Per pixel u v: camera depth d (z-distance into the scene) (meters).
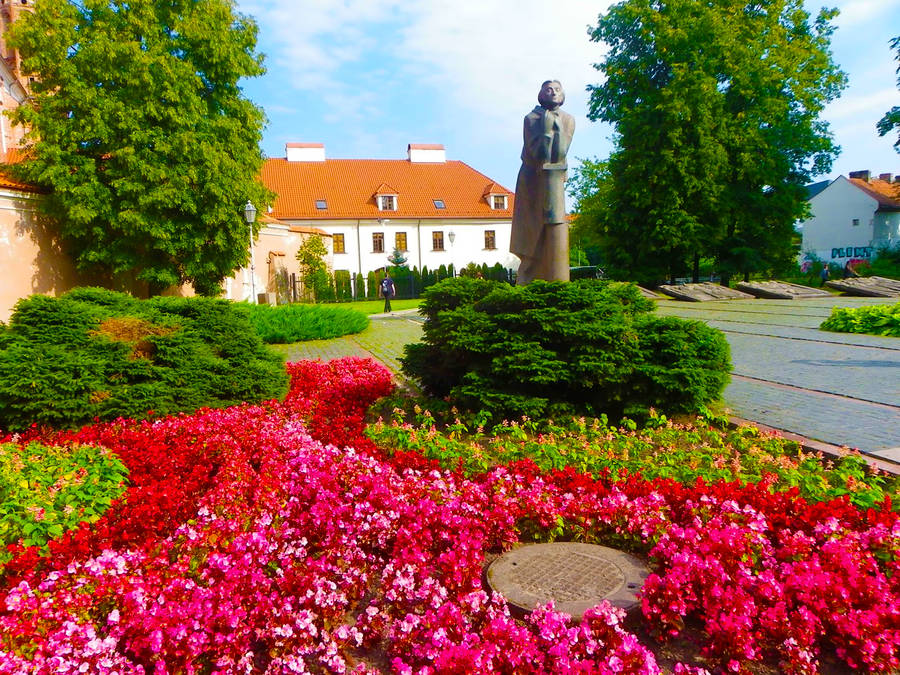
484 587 3.41
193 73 22.31
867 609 2.91
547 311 6.43
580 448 5.30
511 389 6.42
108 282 24.84
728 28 29.41
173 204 21.45
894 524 3.61
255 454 5.70
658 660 2.88
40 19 20.83
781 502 3.93
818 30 33.06
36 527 3.87
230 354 8.21
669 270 33.09
